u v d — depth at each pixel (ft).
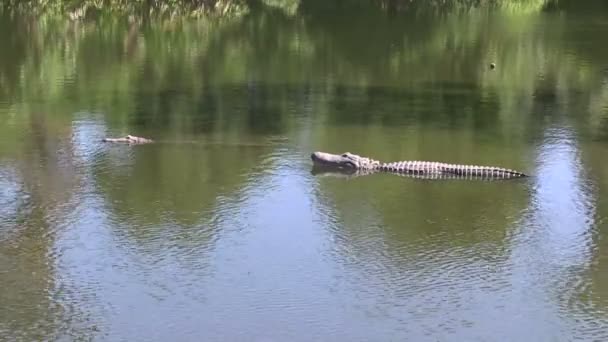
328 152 54.85
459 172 50.06
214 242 40.60
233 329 33.01
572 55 93.71
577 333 32.91
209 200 45.70
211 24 118.32
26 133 58.95
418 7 140.77
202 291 35.94
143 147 55.52
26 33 107.65
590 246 40.42
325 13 133.59
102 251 39.47
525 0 145.38
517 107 68.85
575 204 45.60
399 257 39.24
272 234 41.57
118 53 93.97
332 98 71.72
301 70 85.25
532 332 32.96
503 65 88.28
